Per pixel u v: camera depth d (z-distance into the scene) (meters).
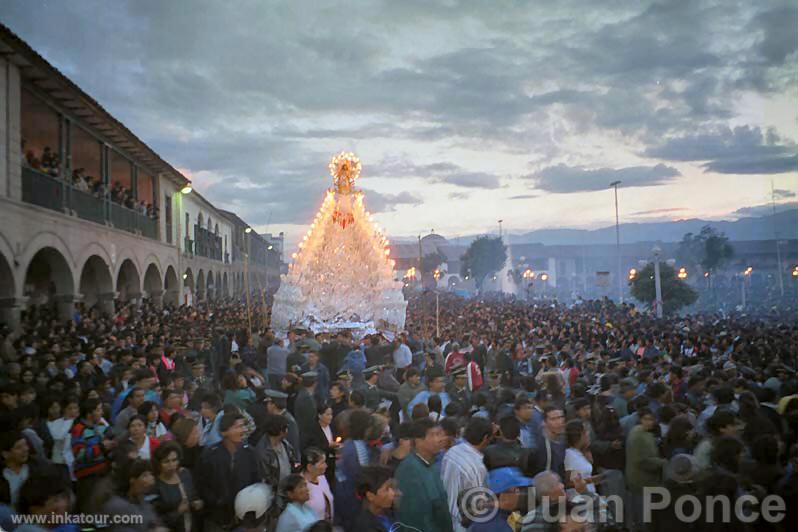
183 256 38.53
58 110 20.41
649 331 20.73
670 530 5.97
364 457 6.18
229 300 48.91
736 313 44.94
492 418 7.91
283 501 6.00
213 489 5.72
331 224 24.12
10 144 16.36
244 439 6.37
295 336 17.06
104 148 25.02
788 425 7.85
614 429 7.27
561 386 9.45
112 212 24.91
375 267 24.11
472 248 88.88
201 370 11.27
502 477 5.17
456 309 38.97
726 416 6.59
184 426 6.44
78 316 20.34
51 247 18.56
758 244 93.38
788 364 14.37
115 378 10.03
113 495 4.98
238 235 69.81
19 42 15.73
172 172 33.62
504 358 14.30
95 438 6.86
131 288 28.00
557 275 108.25
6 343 13.16
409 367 9.90
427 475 5.31
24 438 5.78
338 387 8.73
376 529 4.91
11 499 5.30
